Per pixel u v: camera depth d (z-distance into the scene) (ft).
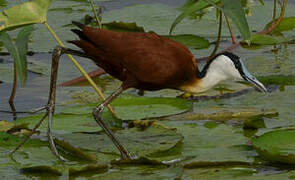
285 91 42.14
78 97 42.39
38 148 34.04
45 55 50.90
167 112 38.86
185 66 35.73
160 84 35.65
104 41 34.68
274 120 37.52
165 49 35.14
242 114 38.32
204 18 58.95
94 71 47.06
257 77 44.32
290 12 59.36
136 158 31.68
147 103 40.27
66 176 30.73
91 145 34.45
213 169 31.14
